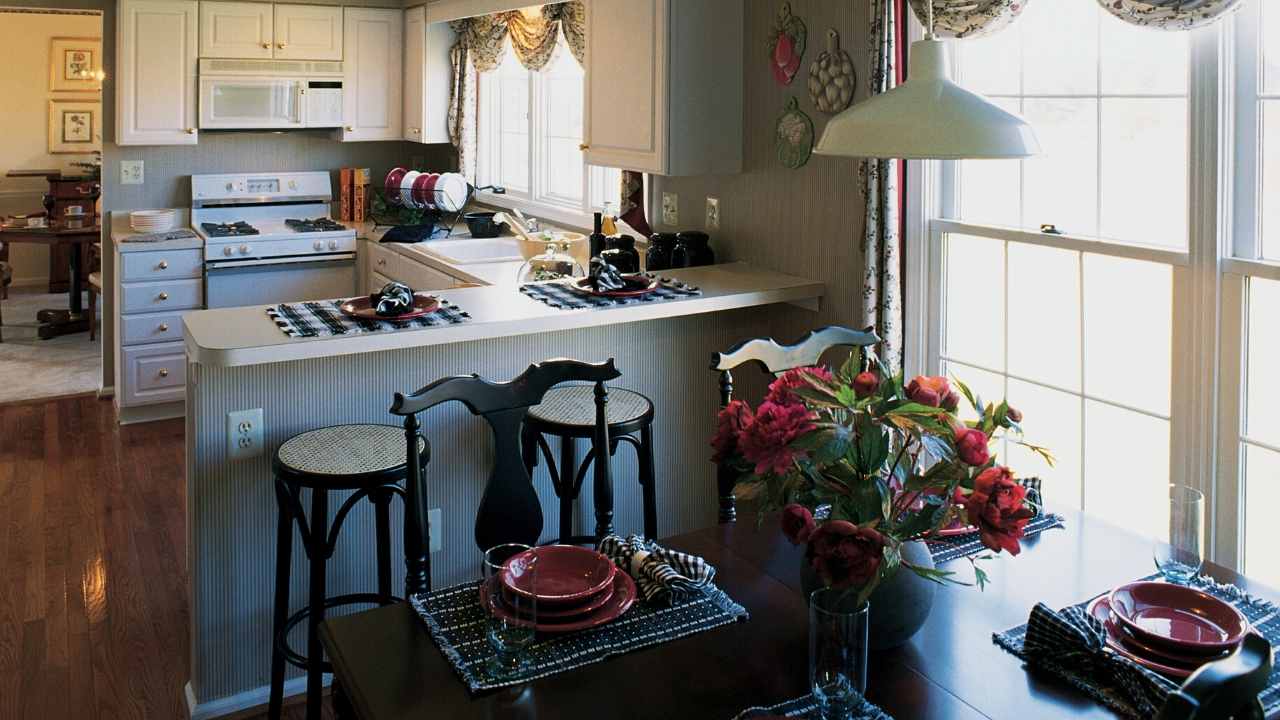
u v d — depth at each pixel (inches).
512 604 65.6
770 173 144.9
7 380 248.8
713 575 79.5
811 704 63.3
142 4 211.9
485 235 214.8
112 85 221.8
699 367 144.6
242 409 114.7
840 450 62.1
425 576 88.1
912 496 66.5
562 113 208.8
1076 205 109.6
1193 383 99.2
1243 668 46.2
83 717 113.5
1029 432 116.3
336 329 112.9
